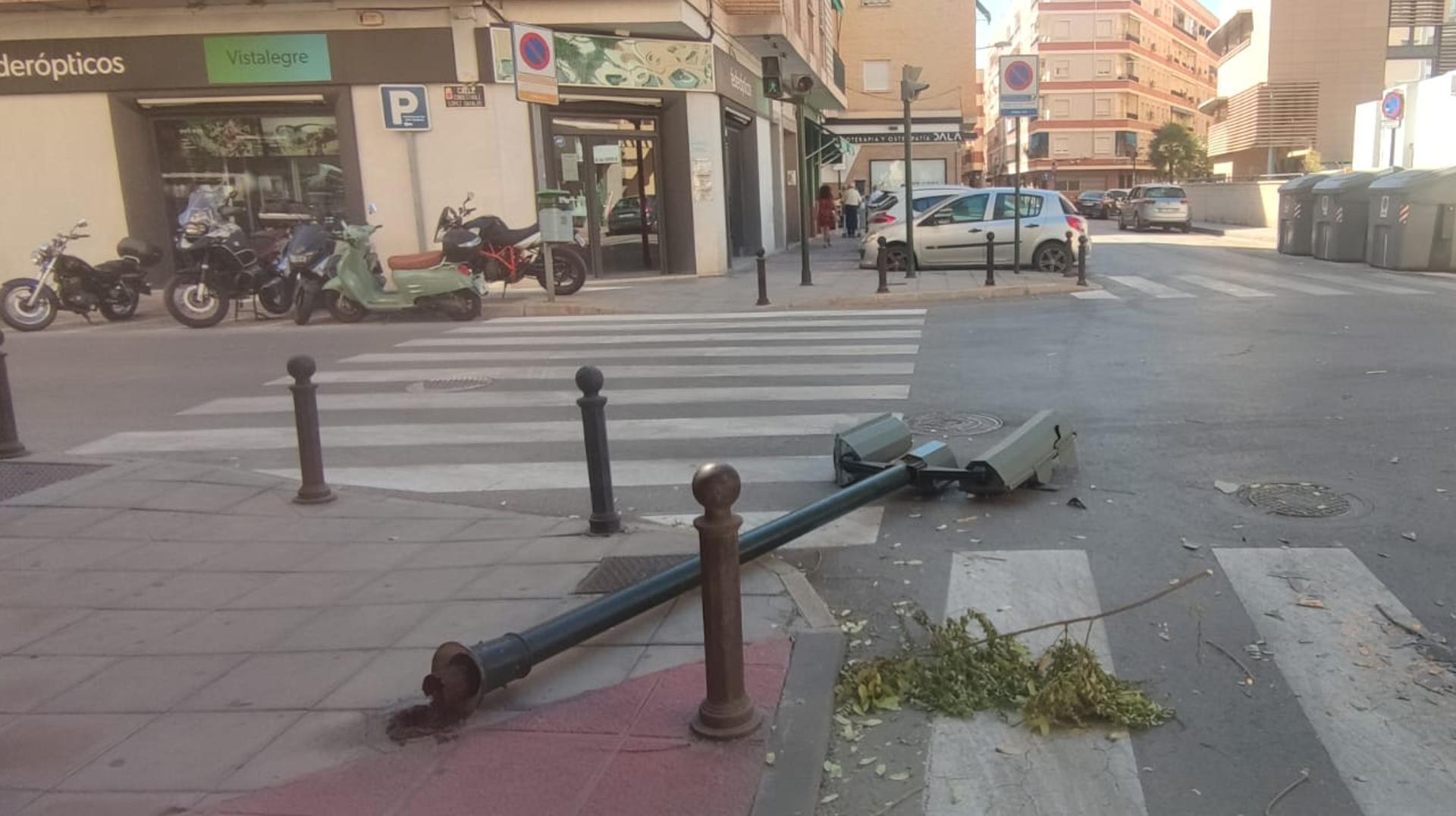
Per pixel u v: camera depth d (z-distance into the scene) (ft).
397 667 12.16
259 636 13.20
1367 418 23.02
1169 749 10.36
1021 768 10.12
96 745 10.53
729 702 10.28
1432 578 14.24
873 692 11.47
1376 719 10.77
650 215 63.52
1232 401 25.14
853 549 16.16
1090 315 41.52
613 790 9.43
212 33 54.44
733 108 69.21
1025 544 16.11
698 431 24.11
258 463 22.49
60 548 16.71
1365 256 63.67
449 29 54.70
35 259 45.68
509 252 50.75
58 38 54.34
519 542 16.51
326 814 9.17
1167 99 312.29
